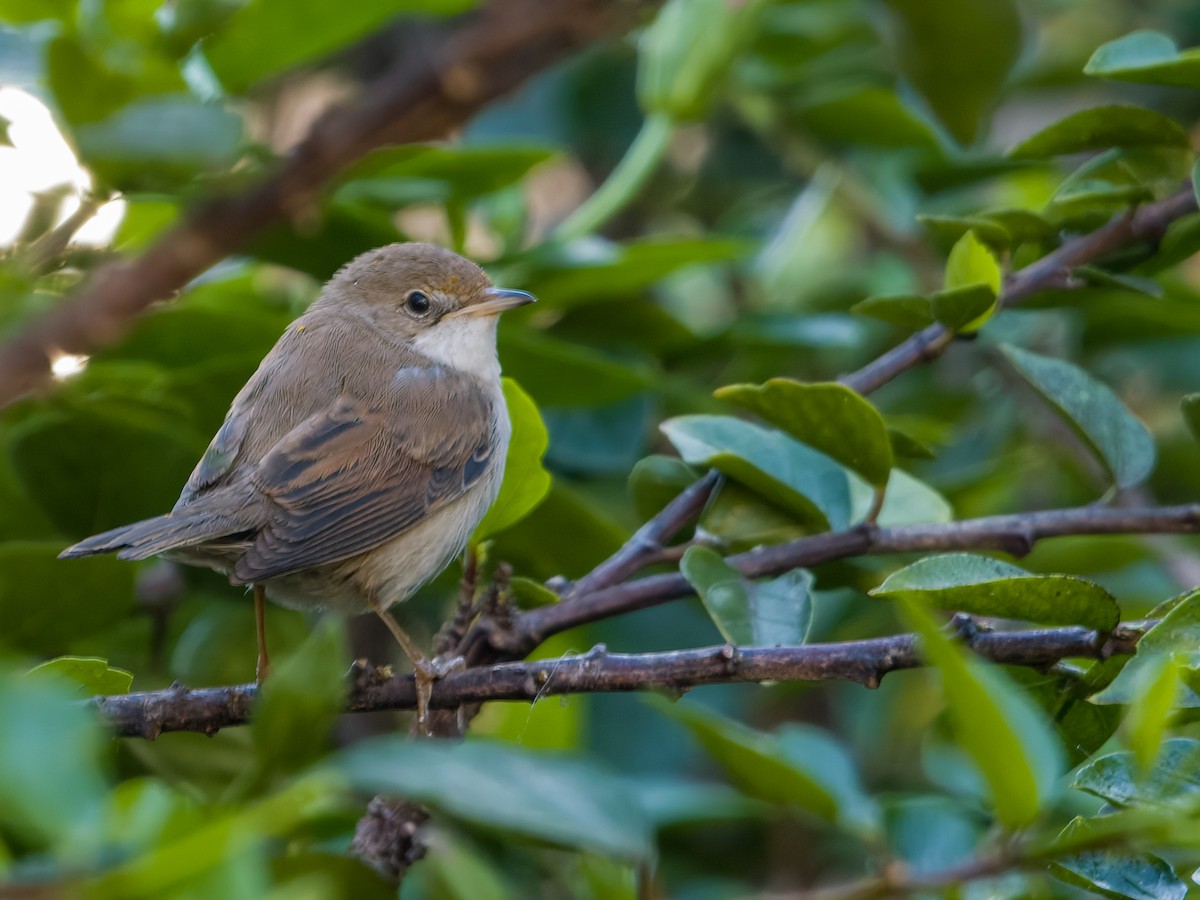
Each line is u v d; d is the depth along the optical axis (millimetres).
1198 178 7512
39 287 7109
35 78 6770
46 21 6590
